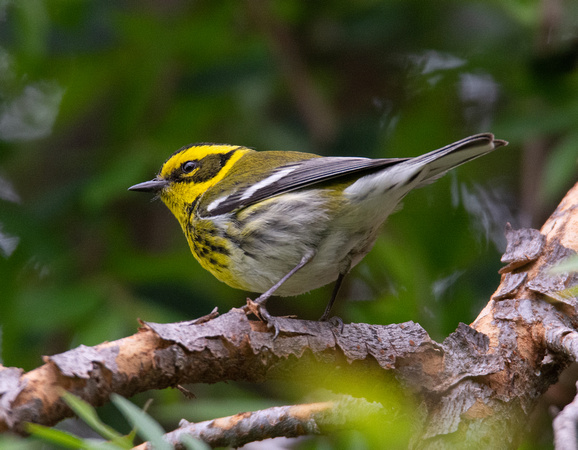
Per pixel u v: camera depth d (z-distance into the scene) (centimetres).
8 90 1276
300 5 1319
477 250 1134
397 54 1354
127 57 1242
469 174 1240
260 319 640
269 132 1292
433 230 1092
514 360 635
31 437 518
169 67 1291
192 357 579
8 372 523
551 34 1120
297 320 636
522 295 679
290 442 883
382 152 1215
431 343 627
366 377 628
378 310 879
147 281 1105
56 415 525
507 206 1280
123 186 1102
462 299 894
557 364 645
